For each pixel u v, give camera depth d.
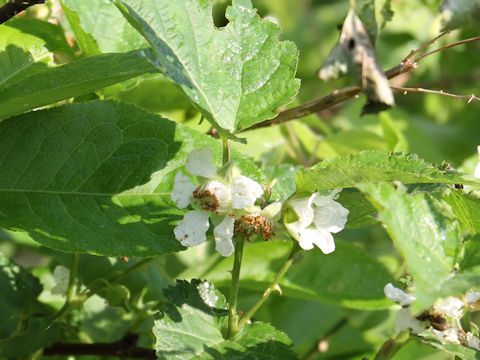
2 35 0.35
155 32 0.31
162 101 0.39
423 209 0.28
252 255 0.42
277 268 0.42
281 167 0.42
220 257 0.44
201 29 0.32
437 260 0.28
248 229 0.30
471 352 0.29
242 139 0.29
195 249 0.45
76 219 0.31
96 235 0.31
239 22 0.33
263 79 0.32
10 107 0.31
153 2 0.32
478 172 0.33
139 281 0.40
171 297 0.31
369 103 0.32
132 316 0.42
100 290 0.38
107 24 0.37
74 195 0.31
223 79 0.32
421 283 0.26
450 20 0.31
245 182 0.29
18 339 0.36
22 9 0.31
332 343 0.49
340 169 0.29
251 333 0.30
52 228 0.31
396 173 0.28
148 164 0.32
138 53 0.28
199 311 0.31
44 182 0.32
